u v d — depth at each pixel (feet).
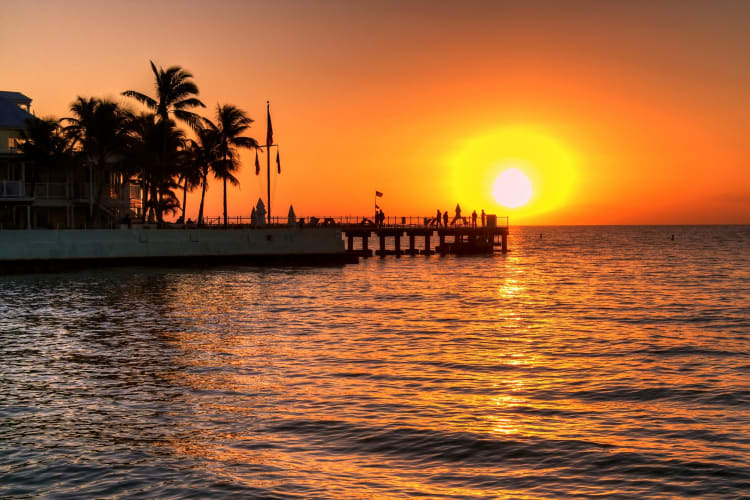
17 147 207.00
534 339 92.94
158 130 222.89
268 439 47.93
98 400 58.03
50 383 64.13
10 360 74.74
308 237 232.12
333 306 129.49
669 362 76.89
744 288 173.68
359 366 73.41
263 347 84.28
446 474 41.65
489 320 112.57
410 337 93.86
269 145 234.99
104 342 86.53
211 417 53.11
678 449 46.24
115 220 223.92
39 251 190.08
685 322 111.04
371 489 39.19
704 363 76.28
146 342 86.84
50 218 217.97
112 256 200.03
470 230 314.55
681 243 556.92
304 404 57.11
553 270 242.99
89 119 206.59
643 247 479.41
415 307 130.00
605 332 99.76
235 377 67.21
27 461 43.32
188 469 42.01
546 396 60.85
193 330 97.30
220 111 250.37
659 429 50.98
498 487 39.63
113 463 42.98
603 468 42.68
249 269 214.28
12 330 95.76
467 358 78.64
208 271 204.13
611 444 47.29
